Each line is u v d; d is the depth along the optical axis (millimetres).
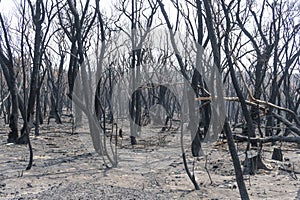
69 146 15141
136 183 8586
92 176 9461
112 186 8453
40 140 17000
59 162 11500
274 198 7684
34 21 15422
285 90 21078
